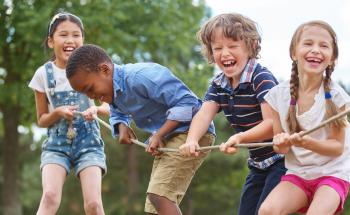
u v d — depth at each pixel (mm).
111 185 34969
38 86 7457
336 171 5777
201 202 34594
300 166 5910
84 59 6457
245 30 6316
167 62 21422
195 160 6547
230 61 6289
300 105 5863
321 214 5582
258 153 6578
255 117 6371
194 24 21547
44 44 7906
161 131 6398
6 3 19391
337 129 5707
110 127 7016
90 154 7246
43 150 7328
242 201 6871
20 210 21812
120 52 19547
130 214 34219
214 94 6516
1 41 19656
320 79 5797
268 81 6223
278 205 5699
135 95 6484
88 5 19422
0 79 21375
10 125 21594
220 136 32438
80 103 7434
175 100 6438
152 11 20547
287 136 5527
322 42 5707
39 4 19078
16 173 21719
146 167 35438
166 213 6422
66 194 34656
